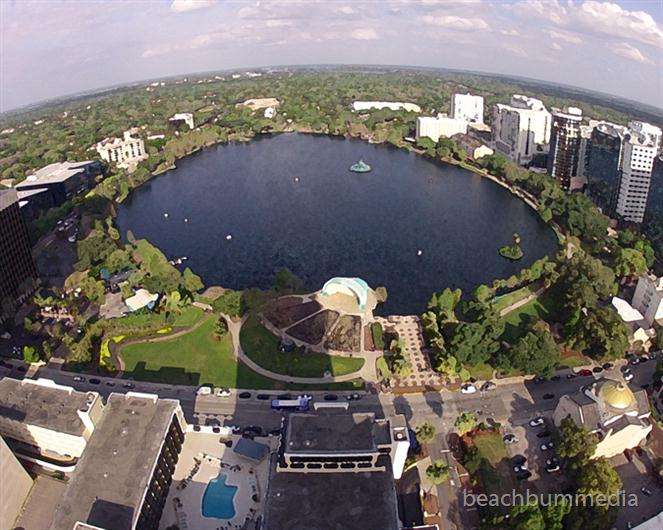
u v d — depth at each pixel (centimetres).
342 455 19962
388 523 18400
